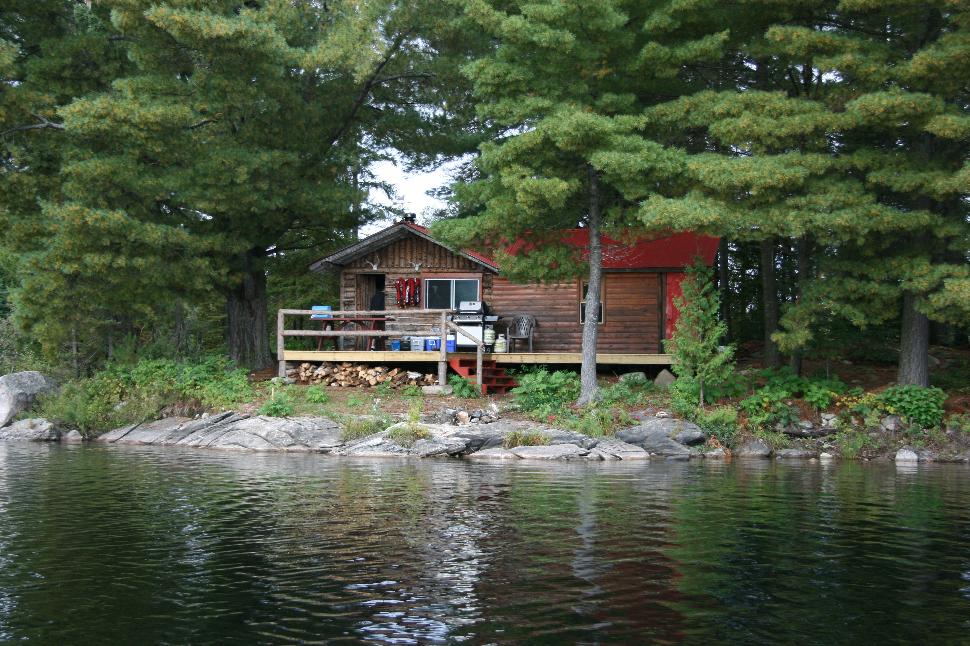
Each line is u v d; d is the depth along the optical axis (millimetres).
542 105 20156
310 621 5914
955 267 19328
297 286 35906
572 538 8734
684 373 21406
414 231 27609
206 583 6910
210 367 25750
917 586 6996
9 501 11148
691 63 22969
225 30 21641
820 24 22953
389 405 22547
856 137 21906
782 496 12164
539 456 18062
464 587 6797
